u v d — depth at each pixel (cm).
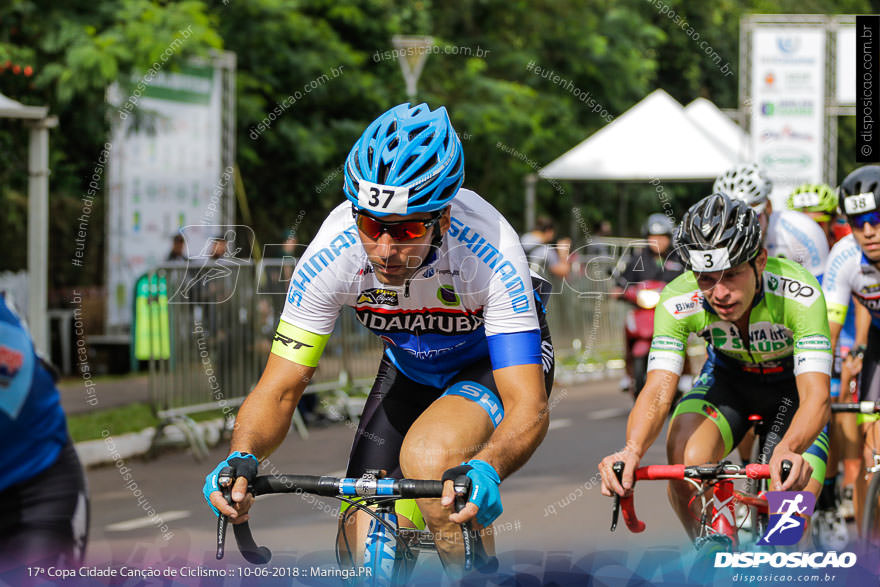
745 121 2108
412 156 385
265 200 1745
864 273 654
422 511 402
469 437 415
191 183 1576
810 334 502
